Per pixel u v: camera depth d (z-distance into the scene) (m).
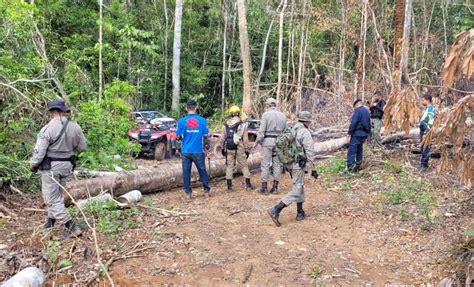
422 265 5.40
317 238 6.18
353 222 6.82
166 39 23.56
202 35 25.50
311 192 8.54
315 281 4.95
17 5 10.48
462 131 4.53
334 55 20.80
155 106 23.09
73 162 5.90
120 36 20.69
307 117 6.66
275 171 8.58
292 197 6.64
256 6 25.28
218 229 6.41
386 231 6.45
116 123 10.58
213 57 25.86
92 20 20.03
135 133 12.52
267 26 25.20
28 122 8.56
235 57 25.81
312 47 22.23
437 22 25.77
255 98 18.89
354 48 19.48
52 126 5.60
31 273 4.54
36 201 7.20
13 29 10.30
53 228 5.89
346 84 19.22
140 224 6.41
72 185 7.14
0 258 5.13
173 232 6.15
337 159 10.82
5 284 4.38
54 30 19.16
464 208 7.04
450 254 5.34
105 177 7.74
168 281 4.86
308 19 19.84
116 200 7.24
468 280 4.53
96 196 7.05
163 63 24.06
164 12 25.14
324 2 21.75
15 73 9.13
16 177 7.30
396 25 15.89
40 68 10.17
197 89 25.05
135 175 8.13
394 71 14.69
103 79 19.02
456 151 4.62
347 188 8.59
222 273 5.07
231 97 24.83
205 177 8.35
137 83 21.98
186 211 7.21
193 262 5.30
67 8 19.59
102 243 5.67
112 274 4.95
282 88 20.11
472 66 3.68
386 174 9.34
